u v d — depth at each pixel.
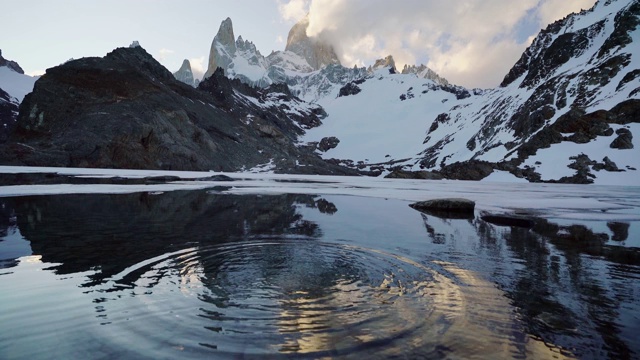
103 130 75.12
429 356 3.95
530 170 86.62
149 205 18.28
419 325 4.77
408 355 3.97
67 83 83.62
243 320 4.83
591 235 12.12
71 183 31.62
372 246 9.78
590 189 50.28
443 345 4.22
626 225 14.51
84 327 4.55
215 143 100.00
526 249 9.75
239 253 8.67
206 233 11.27
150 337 4.30
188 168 81.81
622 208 21.55
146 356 3.84
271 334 4.44
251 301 5.54
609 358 3.97
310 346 4.15
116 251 8.68
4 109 121.94
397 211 18.44
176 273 6.96
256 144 116.81
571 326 4.82
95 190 25.36
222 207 18.38
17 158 63.09
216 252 8.74
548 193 38.28
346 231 12.12
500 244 10.39
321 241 10.30
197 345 4.12
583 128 91.25
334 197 26.64
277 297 5.75
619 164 78.00
